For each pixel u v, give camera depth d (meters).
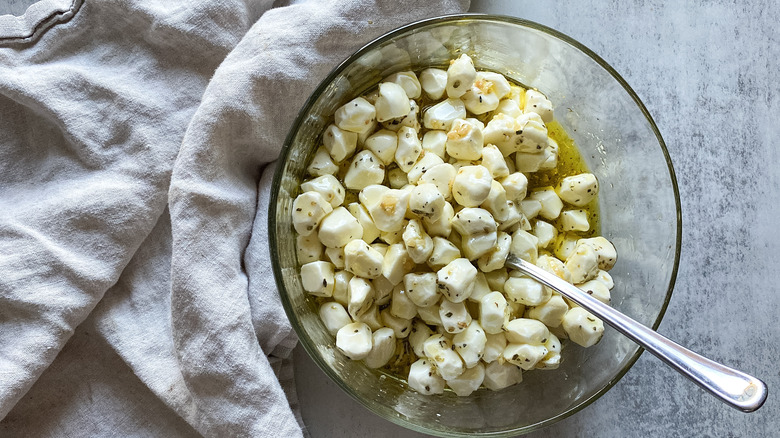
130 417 0.53
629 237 0.51
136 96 0.51
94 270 0.51
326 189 0.47
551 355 0.47
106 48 0.52
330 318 0.47
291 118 0.51
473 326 0.46
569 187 0.49
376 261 0.46
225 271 0.50
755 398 0.40
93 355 0.53
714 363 0.41
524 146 0.47
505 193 0.46
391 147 0.47
